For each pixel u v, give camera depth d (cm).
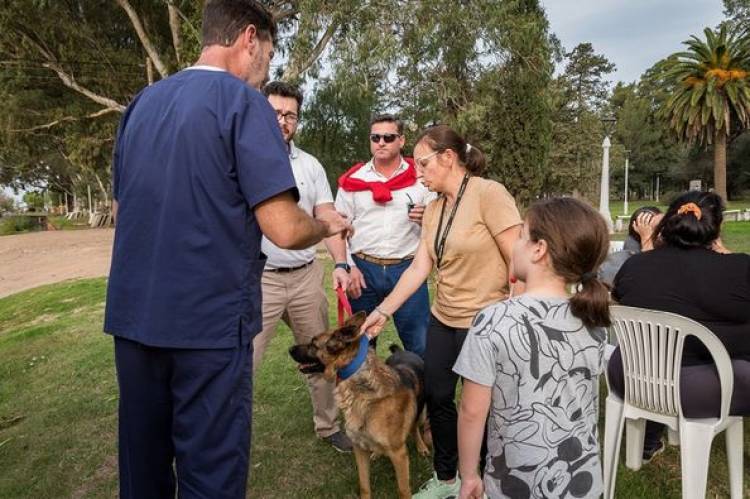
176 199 162
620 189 6481
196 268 163
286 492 316
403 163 376
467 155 274
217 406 169
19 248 2147
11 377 561
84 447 380
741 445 269
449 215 270
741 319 265
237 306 170
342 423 383
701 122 2847
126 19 1881
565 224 164
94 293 976
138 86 1972
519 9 1836
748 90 2700
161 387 176
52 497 322
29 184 4750
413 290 285
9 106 1862
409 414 288
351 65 1423
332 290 827
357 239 374
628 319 276
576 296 166
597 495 173
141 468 184
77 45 1838
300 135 1781
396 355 341
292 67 1515
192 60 1506
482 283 265
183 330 164
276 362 520
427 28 1457
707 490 298
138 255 168
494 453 175
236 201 167
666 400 266
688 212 276
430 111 1641
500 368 167
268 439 378
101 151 2056
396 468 283
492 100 1750
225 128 162
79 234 2686
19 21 1709
